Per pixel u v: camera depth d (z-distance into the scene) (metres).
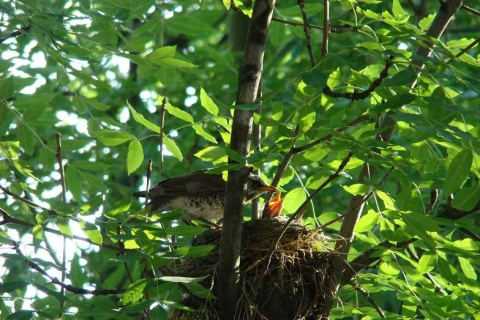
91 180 11.96
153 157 19.75
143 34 12.34
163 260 9.45
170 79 12.74
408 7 21.70
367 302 13.00
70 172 11.90
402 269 11.42
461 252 10.18
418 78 9.74
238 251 9.77
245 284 10.39
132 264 15.19
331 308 11.03
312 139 9.30
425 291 11.27
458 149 9.16
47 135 17.86
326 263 10.90
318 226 11.60
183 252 9.48
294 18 14.14
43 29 11.06
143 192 13.09
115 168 19.36
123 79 21.62
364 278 11.91
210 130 19.84
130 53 11.65
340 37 18.45
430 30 11.96
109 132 10.82
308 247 10.95
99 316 9.96
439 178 10.38
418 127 8.34
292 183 17.34
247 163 8.91
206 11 13.68
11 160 11.71
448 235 11.52
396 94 9.12
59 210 9.85
